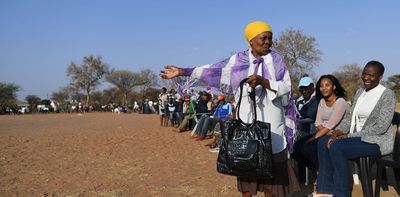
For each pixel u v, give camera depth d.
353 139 5.05
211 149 10.18
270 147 3.93
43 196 5.74
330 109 5.71
